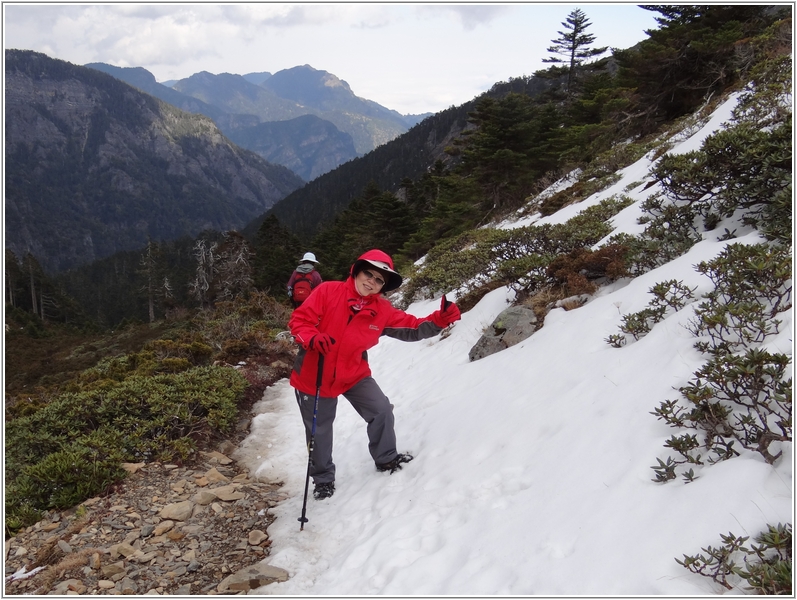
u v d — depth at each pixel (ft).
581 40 152.25
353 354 12.62
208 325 43.70
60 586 10.65
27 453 17.15
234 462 17.16
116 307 353.51
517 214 68.39
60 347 178.50
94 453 15.58
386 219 160.66
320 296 12.38
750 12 72.08
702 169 17.62
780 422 7.38
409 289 38.75
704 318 9.87
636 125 78.59
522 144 96.94
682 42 71.67
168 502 14.08
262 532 12.40
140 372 26.23
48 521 13.44
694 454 8.18
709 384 8.93
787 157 14.79
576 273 19.56
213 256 203.62
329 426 13.38
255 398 23.47
